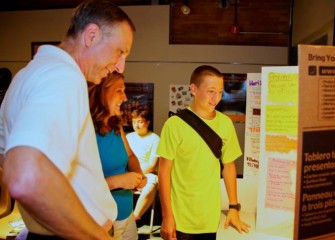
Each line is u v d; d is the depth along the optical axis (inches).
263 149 51.1
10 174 24.4
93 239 30.3
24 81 30.9
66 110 28.2
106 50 35.4
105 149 64.6
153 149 149.6
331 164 36.4
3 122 35.4
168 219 66.1
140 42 195.6
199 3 198.7
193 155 65.3
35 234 35.6
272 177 50.9
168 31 193.0
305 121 34.5
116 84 65.6
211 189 65.7
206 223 65.4
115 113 67.2
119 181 64.0
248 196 70.2
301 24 160.4
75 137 29.6
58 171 26.5
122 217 67.6
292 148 48.1
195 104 67.9
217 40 199.5
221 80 66.4
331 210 36.9
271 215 52.1
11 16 210.5
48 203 25.5
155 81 196.2
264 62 189.3
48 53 33.9
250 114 66.4
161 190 67.5
